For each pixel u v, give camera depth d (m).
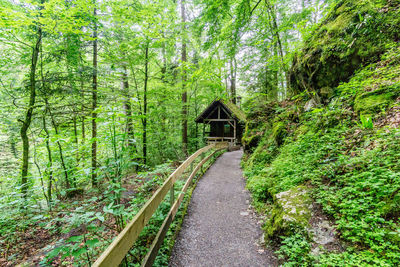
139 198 4.23
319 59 5.16
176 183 5.10
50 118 6.69
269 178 4.46
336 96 4.61
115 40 7.85
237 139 19.05
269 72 9.10
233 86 18.86
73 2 4.99
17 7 5.22
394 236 1.85
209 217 3.68
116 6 6.28
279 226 2.71
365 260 1.86
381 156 2.65
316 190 3.00
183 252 2.64
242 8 3.80
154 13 7.27
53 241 3.76
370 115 3.39
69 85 6.36
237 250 2.67
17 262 3.33
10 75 7.04
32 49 5.84
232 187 5.46
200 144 17.94
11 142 8.09
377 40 4.04
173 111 12.87
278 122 6.59
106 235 3.15
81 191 6.09
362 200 2.27
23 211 3.73
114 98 6.93
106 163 2.54
